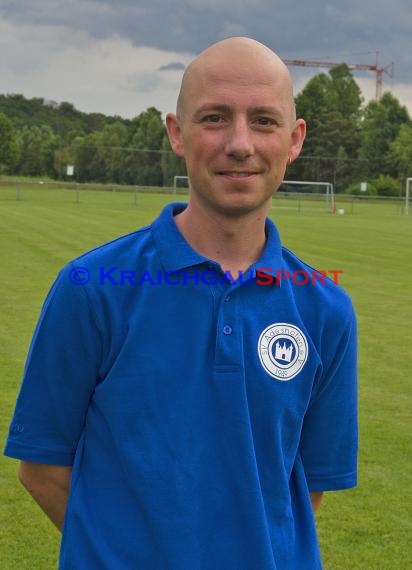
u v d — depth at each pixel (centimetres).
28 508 464
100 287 190
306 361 195
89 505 190
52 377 195
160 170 9356
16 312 1041
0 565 400
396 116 9394
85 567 185
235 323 189
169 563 182
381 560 416
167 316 188
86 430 199
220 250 198
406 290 1373
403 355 877
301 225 3198
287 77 194
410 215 4503
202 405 186
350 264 1767
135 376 186
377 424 629
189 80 191
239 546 186
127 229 2423
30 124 12800
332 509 475
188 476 184
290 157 209
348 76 10369
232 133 187
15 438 201
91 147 9581
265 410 190
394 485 512
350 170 8819
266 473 192
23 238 2056
